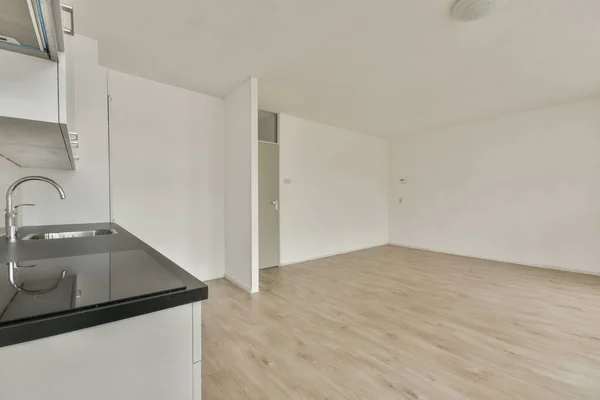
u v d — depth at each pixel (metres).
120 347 0.68
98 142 2.31
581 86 3.50
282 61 2.82
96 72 2.30
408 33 2.34
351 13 2.09
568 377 1.79
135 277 0.86
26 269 0.95
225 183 3.80
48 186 2.17
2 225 1.78
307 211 5.05
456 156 5.44
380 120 5.06
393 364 1.92
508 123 4.77
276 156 4.58
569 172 4.20
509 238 4.80
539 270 4.32
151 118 3.26
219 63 2.86
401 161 6.40
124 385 0.69
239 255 3.49
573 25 2.23
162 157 3.33
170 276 0.88
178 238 3.46
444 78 3.24
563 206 4.26
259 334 2.32
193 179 3.57
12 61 0.83
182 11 2.05
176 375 0.77
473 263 4.78
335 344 2.18
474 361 1.96
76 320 0.61
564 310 2.83
